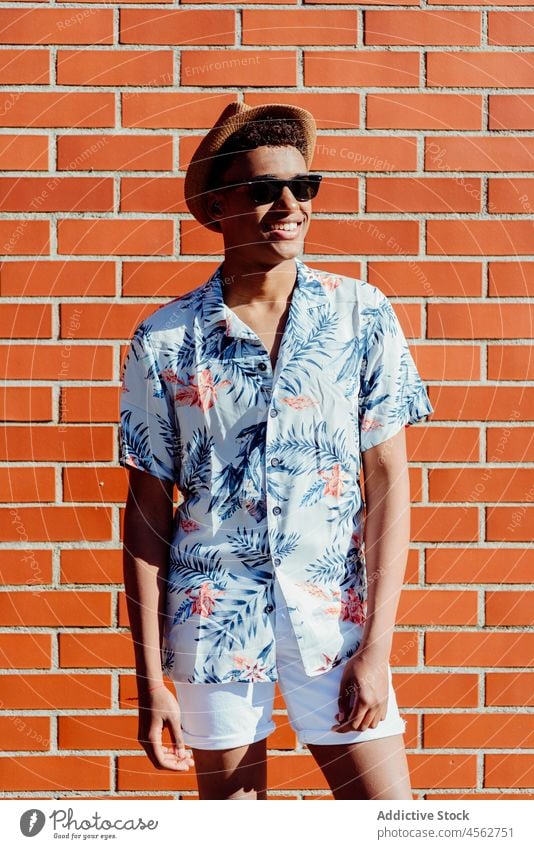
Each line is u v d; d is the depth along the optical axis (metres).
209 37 1.92
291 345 1.46
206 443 1.46
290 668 1.48
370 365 1.48
